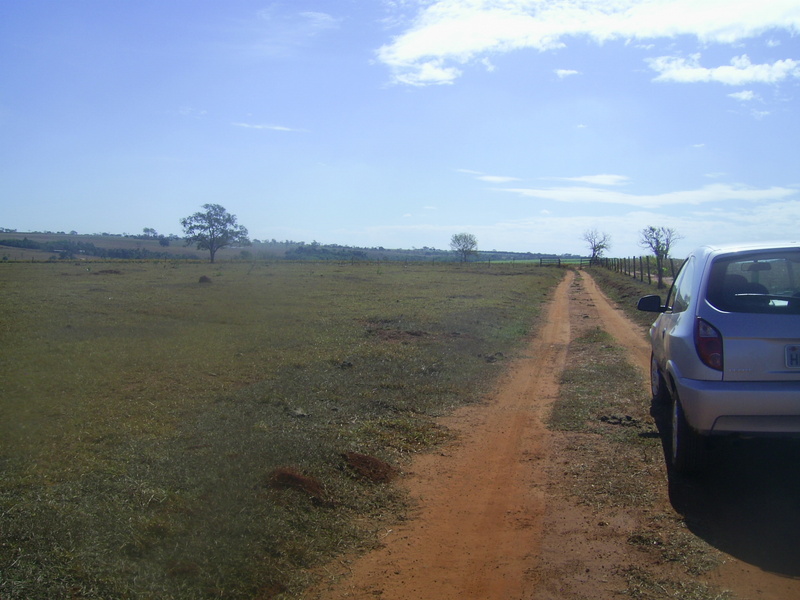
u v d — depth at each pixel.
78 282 31.58
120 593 3.36
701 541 4.20
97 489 4.67
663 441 6.41
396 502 5.10
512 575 3.92
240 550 3.87
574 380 9.78
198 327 15.34
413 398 8.45
